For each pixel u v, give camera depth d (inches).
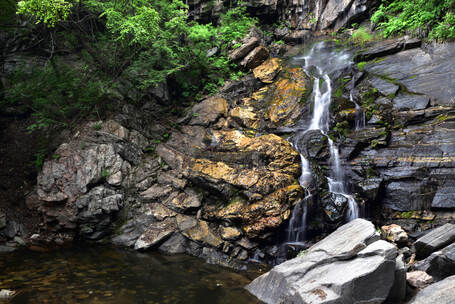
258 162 347.6
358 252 198.5
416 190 312.2
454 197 289.3
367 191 320.8
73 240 339.6
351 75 472.1
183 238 316.8
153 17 370.6
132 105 434.9
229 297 220.7
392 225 294.7
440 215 292.7
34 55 458.9
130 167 374.3
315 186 329.4
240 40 560.1
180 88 497.0
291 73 501.0
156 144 406.9
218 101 453.7
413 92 400.2
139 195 353.7
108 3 409.4
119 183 355.6
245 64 530.0
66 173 348.5
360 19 607.5
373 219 319.3
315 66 523.8
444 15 440.8
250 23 598.5
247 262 289.1
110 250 313.6
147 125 426.6
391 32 506.9
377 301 178.1
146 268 270.7
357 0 597.9
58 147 374.0
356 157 359.9
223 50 557.0
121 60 464.1
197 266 278.7
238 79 517.7
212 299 217.3
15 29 455.2
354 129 391.2
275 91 477.7
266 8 636.7
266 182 317.7
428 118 362.0
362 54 492.1
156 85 431.2
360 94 420.5
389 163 335.6
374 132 366.6
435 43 426.9
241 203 316.2
